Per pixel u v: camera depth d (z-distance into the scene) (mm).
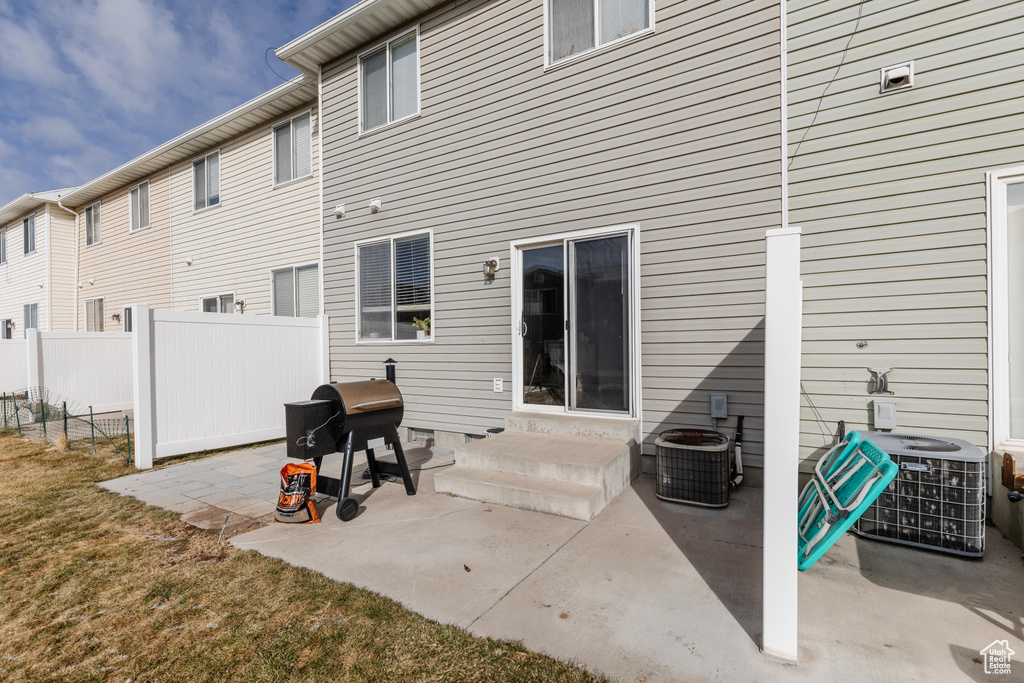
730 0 4633
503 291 6055
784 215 4391
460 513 4121
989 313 3641
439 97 6586
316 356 7824
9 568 3230
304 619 2584
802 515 3295
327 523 3973
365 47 7367
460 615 2584
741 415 4629
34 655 2338
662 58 4988
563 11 5660
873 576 2932
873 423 4031
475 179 6277
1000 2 3602
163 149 10828
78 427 8555
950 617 2502
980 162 3666
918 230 3865
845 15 4125
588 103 5430
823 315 4215
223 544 3586
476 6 6230
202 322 6500
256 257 9758
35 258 15156
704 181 4770
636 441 5031
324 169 7949
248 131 9867
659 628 2436
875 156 4016
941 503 3205
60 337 9820
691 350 4852
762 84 4488
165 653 2330
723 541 3455
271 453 6621
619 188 5238
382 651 2299
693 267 4832
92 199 14133
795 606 2148
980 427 3688
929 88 3820
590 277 5449
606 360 5348
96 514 4238
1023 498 3180
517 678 2094
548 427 5371
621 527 3734
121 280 13156
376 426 4383
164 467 5895
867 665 2133
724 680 2059
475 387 6312
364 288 7527
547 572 3045
